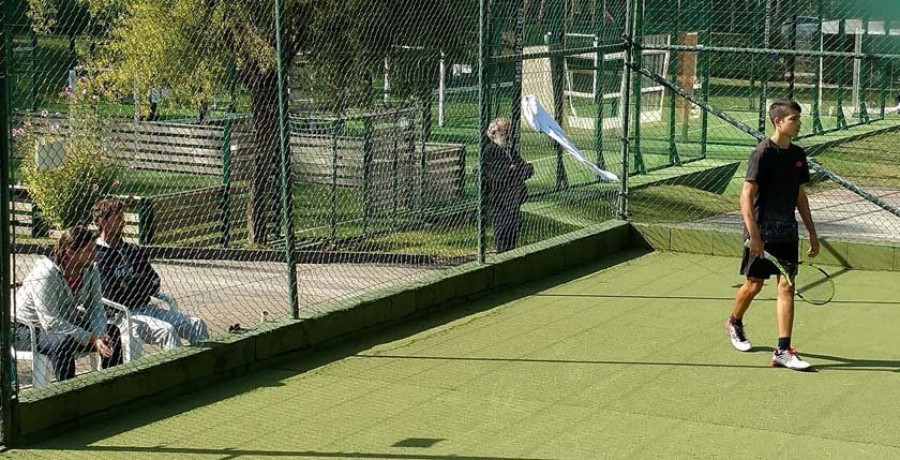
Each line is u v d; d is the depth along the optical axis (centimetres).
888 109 2541
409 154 1347
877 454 644
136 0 1193
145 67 1189
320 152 1324
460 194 1403
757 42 2119
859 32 2394
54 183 1036
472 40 1434
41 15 1016
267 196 1247
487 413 716
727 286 1055
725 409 721
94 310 757
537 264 1086
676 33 1872
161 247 1180
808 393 753
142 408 734
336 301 908
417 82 1431
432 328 926
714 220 1421
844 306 979
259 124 1252
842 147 2133
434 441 665
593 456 639
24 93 1033
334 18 1329
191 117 1547
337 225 1280
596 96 1703
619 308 981
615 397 746
